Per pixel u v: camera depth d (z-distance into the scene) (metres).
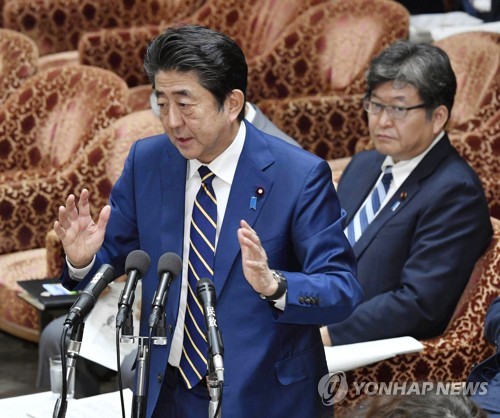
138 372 8.13
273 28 28.19
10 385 19.72
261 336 9.70
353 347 13.34
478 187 14.47
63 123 23.09
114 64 29.05
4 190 21.42
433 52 14.49
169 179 10.02
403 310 14.05
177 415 9.98
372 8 25.95
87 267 9.86
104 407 11.30
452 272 14.11
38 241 21.86
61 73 23.44
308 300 9.28
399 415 5.75
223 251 9.70
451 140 19.55
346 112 24.94
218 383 7.84
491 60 21.45
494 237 14.51
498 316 12.13
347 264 9.86
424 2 29.11
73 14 32.59
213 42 9.24
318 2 27.98
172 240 9.88
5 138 23.30
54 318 18.47
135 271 8.44
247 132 9.94
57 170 21.88
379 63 14.52
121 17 32.84
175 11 31.22
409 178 14.58
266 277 8.98
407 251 14.47
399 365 13.50
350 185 15.64
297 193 9.73
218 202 9.88
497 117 19.77
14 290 20.61
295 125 24.77
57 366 11.75
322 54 26.27
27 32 32.47
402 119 14.41
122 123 21.44
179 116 9.34
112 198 10.48
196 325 9.79
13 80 26.89
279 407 9.80
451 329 14.06
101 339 14.79
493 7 27.09
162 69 9.25
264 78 26.42
